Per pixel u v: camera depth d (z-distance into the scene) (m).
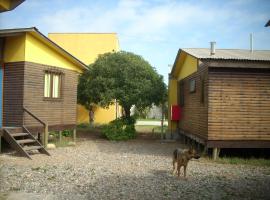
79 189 7.70
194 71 14.62
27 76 12.88
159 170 10.05
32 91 13.17
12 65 12.99
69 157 11.96
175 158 9.42
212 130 11.89
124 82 18.28
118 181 8.52
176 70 18.97
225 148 12.67
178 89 19.25
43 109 13.85
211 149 13.04
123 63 18.58
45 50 13.91
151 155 12.99
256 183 8.65
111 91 18.06
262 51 15.52
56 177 8.78
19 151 11.56
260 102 12.07
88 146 15.40
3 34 12.27
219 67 11.84
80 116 27.16
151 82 18.72
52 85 14.52
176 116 18.53
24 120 12.71
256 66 11.69
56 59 14.66
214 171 10.06
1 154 11.84
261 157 12.77
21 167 9.84
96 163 10.96
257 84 12.09
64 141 16.34
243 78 12.06
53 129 14.49
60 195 7.19
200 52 14.20
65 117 15.40
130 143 17.06
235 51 15.16
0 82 12.98
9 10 8.74
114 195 7.26
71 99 15.89
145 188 7.90
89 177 8.88
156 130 24.22
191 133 15.20
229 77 12.02
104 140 18.09
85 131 22.41
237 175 9.58
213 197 7.27
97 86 18.36
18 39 12.89
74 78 16.12
